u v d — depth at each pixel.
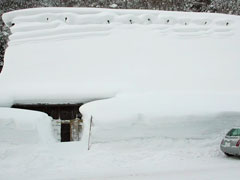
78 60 17.55
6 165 10.04
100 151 11.55
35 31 18.95
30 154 10.99
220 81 16.95
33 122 12.18
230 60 18.59
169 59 18.17
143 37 19.47
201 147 12.31
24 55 17.94
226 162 10.33
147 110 12.96
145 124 12.59
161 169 9.23
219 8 41.34
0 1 36.38
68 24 19.39
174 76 17.02
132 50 18.45
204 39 20.00
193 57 18.53
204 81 16.86
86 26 19.36
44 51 18.09
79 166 10.02
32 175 8.72
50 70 16.97
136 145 11.96
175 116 12.83
